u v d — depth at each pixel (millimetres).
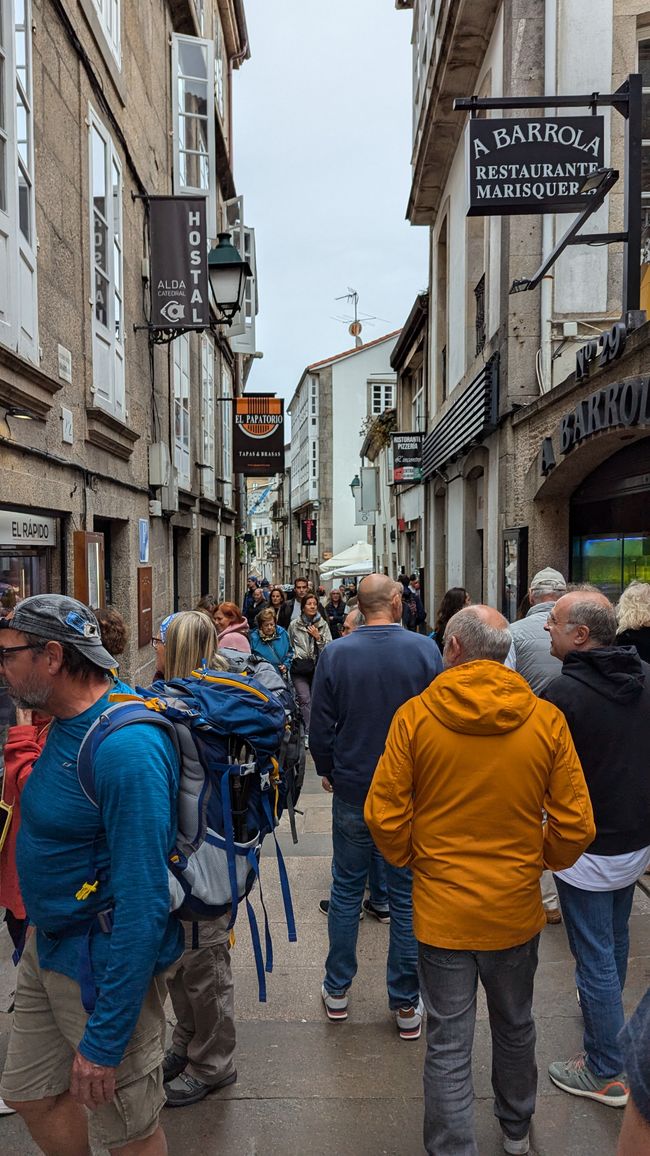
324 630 7848
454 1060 2129
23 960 1945
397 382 24453
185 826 1910
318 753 3102
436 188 14953
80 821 1709
